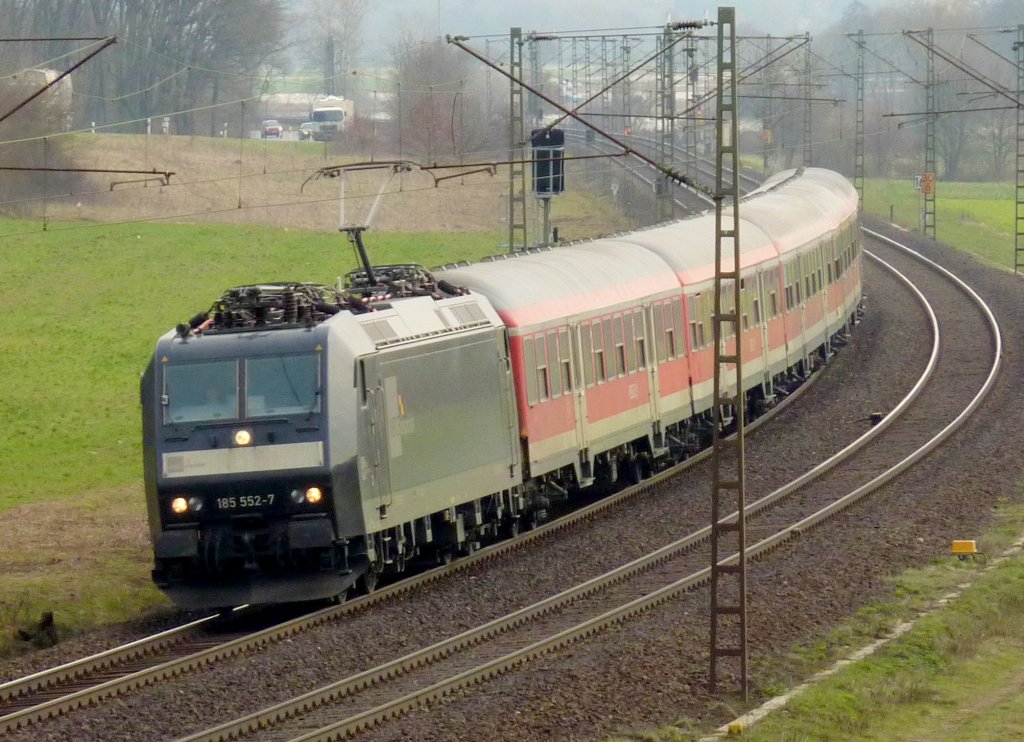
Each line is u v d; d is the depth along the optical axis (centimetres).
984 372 11138
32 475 10012
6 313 15988
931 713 4447
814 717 4334
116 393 12975
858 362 12231
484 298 6975
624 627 5397
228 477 5556
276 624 5484
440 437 6316
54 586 6181
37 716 4338
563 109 7094
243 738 4131
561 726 4178
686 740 4112
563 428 7406
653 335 8475
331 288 6231
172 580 5628
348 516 5612
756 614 5488
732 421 9612
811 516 7169
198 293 17038
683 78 15950
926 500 7550
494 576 6291
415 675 4803
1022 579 6081
